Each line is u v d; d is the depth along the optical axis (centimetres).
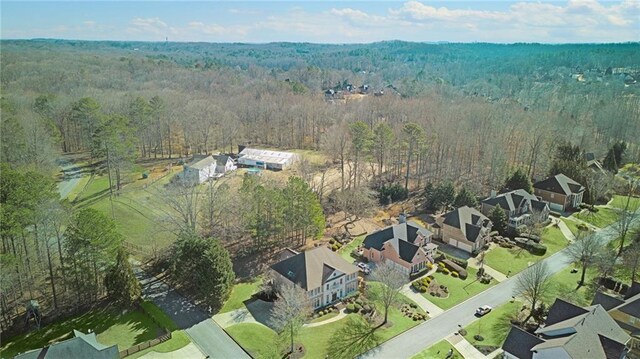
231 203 7531
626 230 7381
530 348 4622
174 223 7175
